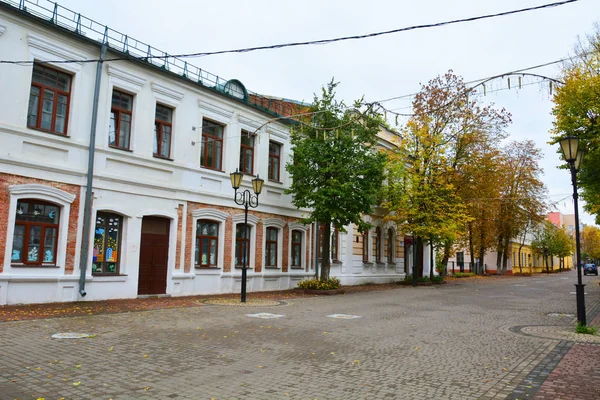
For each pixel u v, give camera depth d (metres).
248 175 22.34
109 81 16.75
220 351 8.82
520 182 51.28
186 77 19.36
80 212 15.66
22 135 14.23
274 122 24.09
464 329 12.34
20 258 14.20
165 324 11.65
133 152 17.39
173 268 18.62
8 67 13.97
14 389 6.19
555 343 10.47
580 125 19.64
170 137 19.11
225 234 21.05
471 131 34.78
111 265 16.80
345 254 28.98
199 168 19.95
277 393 6.40
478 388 6.84
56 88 15.41
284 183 24.75
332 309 16.14
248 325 11.97
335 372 7.57
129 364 7.65
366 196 22.20
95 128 16.08
